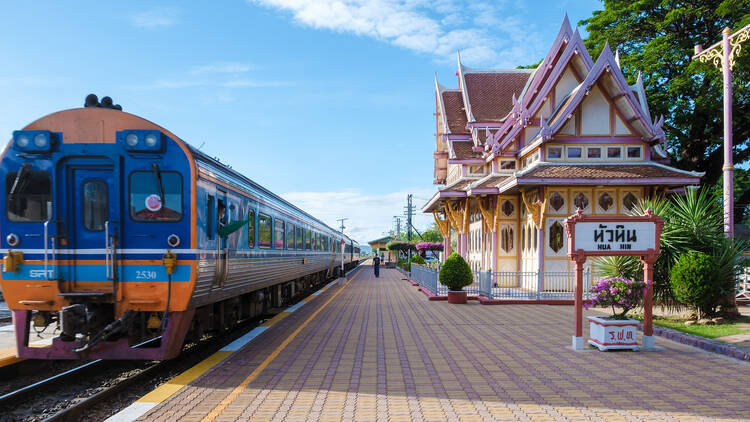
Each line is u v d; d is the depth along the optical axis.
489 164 22.23
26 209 6.34
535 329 9.74
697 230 10.48
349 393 5.36
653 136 16.17
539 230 15.95
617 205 16.06
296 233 15.69
